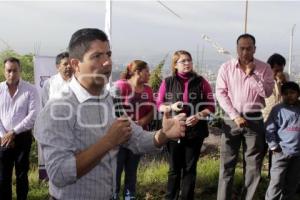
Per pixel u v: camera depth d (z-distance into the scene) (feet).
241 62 15.28
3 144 15.28
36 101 15.78
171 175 15.60
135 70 15.57
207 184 19.16
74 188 7.10
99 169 7.21
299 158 15.34
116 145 6.68
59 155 6.65
